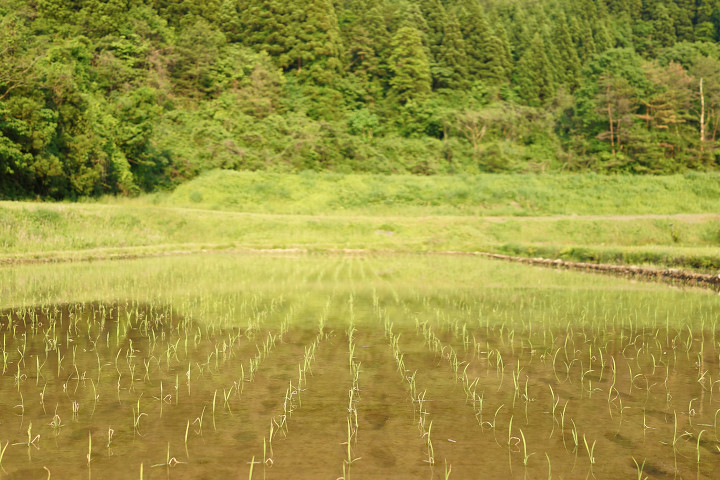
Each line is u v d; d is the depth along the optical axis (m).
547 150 70.06
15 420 4.57
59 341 7.70
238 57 67.44
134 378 5.88
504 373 6.16
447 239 33.75
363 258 25.23
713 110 72.12
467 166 63.41
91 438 4.18
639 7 105.75
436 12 86.81
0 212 24.58
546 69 83.81
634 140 66.00
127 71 55.50
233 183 45.62
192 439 4.16
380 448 4.00
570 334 8.35
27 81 33.47
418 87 73.88
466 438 4.22
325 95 68.56
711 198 46.66
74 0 60.34
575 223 35.88
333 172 56.69
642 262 21.02
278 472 3.57
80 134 37.91
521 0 108.81
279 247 28.89
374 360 6.70
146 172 48.09
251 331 8.44
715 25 99.12
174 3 71.81
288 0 72.75
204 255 25.31
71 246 24.56
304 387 5.57
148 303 11.14
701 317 9.89
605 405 5.05
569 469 3.66
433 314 10.09
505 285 14.93
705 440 4.21
